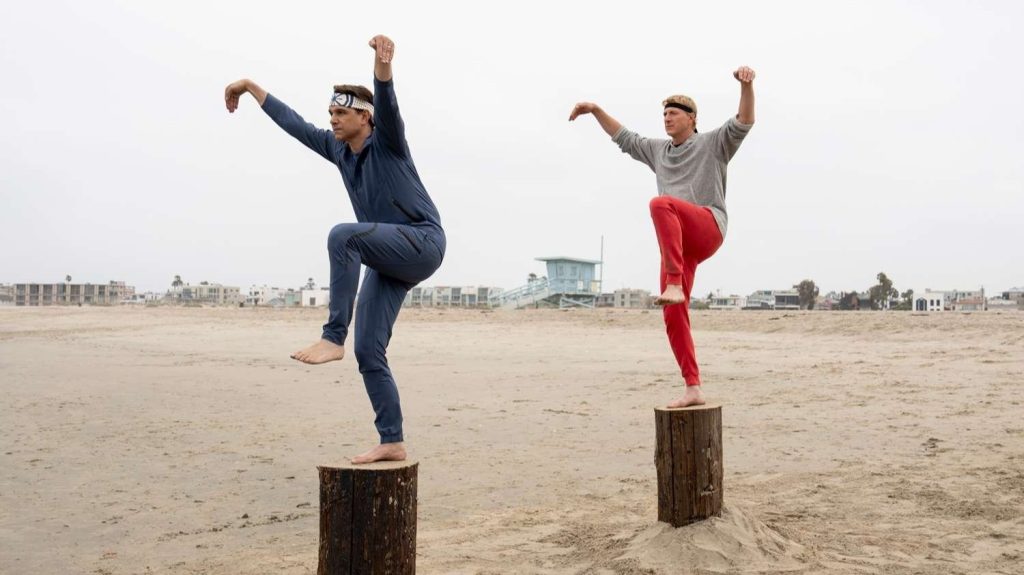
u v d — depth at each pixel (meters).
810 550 4.93
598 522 5.94
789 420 9.99
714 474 5.09
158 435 9.99
